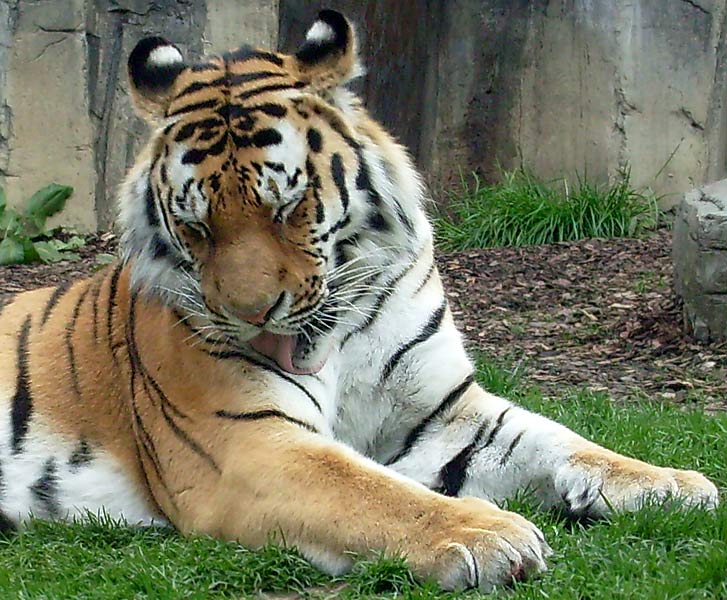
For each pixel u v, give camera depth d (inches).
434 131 1213.1
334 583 351.9
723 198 744.3
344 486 361.1
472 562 333.1
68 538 409.1
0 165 1103.6
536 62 1168.2
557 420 535.5
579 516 401.4
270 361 398.0
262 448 380.8
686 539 361.1
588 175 1153.4
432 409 438.6
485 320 820.6
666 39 1123.9
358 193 393.7
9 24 1090.1
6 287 942.4
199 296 394.0
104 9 1098.1
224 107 378.6
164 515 422.0
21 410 446.6
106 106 1109.1
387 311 422.0
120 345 436.1
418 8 1226.6
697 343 724.0
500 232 1047.6
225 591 350.3
